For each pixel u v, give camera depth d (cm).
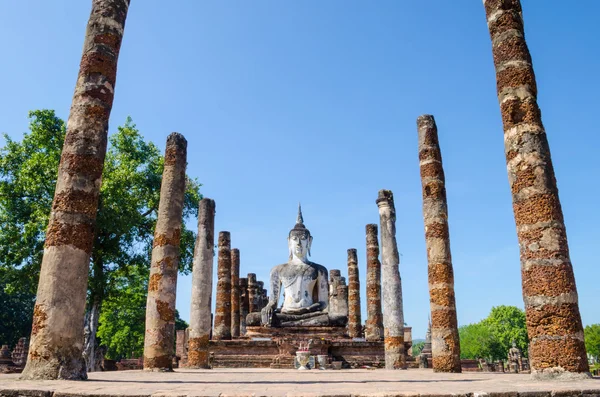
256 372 1495
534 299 945
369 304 2680
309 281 2962
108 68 1080
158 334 1411
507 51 1093
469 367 3928
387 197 2136
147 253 2919
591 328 6594
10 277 2605
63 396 579
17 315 5159
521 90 1061
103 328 5359
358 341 2430
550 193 987
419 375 1245
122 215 2539
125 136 2972
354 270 3347
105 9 1112
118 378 972
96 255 2662
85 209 982
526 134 1027
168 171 1556
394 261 2056
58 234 948
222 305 2714
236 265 3372
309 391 575
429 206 1614
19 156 2627
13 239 2514
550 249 951
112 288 2886
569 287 930
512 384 736
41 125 2644
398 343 1966
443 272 1545
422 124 1702
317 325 2745
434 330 1517
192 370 1666
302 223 3244
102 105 1052
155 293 1441
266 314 2788
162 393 554
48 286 916
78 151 1005
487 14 1159
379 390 590
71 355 897
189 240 3048
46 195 2570
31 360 880
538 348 920
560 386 650
